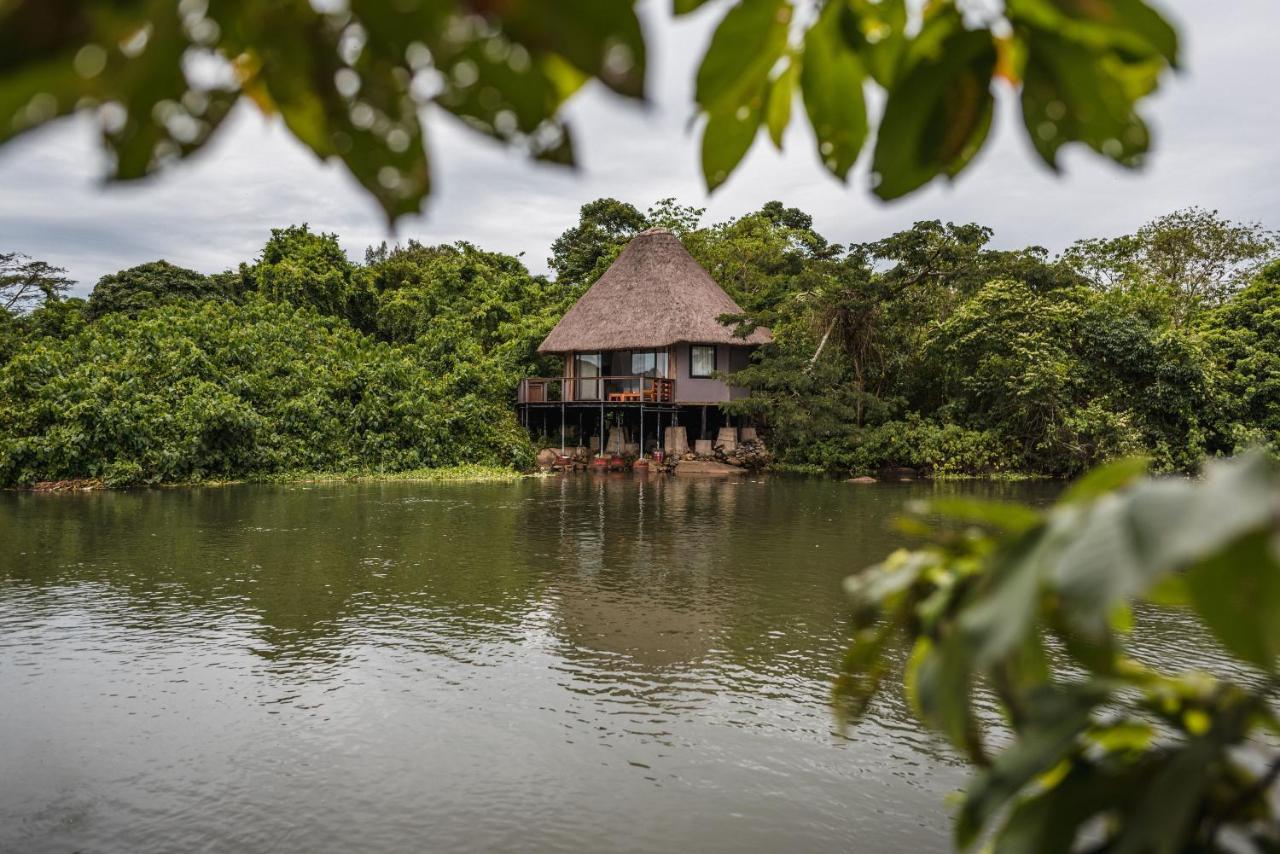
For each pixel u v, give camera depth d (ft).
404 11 1.39
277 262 111.24
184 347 74.08
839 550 34.12
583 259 122.31
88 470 63.31
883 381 90.38
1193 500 1.49
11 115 1.24
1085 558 1.59
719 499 56.29
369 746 14.42
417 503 53.01
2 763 13.74
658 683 17.65
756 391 88.02
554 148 1.58
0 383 63.93
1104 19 1.86
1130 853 2.09
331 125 1.65
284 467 72.69
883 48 2.47
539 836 11.55
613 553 33.30
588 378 90.68
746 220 119.14
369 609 23.81
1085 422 71.61
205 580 27.76
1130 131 2.25
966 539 2.64
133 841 11.40
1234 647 1.61
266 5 1.46
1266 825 2.27
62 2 1.18
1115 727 2.51
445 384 86.53
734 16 2.36
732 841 11.42
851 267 82.28
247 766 13.64
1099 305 80.79
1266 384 74.13
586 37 1.31
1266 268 86.22
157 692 16.97
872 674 3.16
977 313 79.56
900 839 11.48
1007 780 2.38
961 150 2.38
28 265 126.52
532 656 19.44
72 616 22.93
